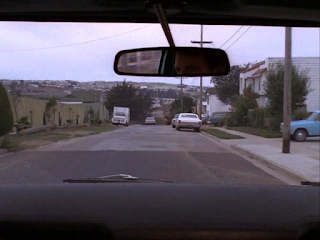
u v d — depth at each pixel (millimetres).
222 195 3387
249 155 17156
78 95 77125
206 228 2877
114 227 2910
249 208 3121
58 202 3219
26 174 11062
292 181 11336
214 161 14703
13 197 3324
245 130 32062
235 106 40375
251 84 43031
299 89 27516
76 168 12344
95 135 28656
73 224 2938
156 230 2871
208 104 70250
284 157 15688
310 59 36375
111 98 79125
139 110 80188
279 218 2998
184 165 13344
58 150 17625
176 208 3092
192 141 23812
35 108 31516
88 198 3291
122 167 12656
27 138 23453
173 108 78688
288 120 16969
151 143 21531
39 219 2965
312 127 22953
